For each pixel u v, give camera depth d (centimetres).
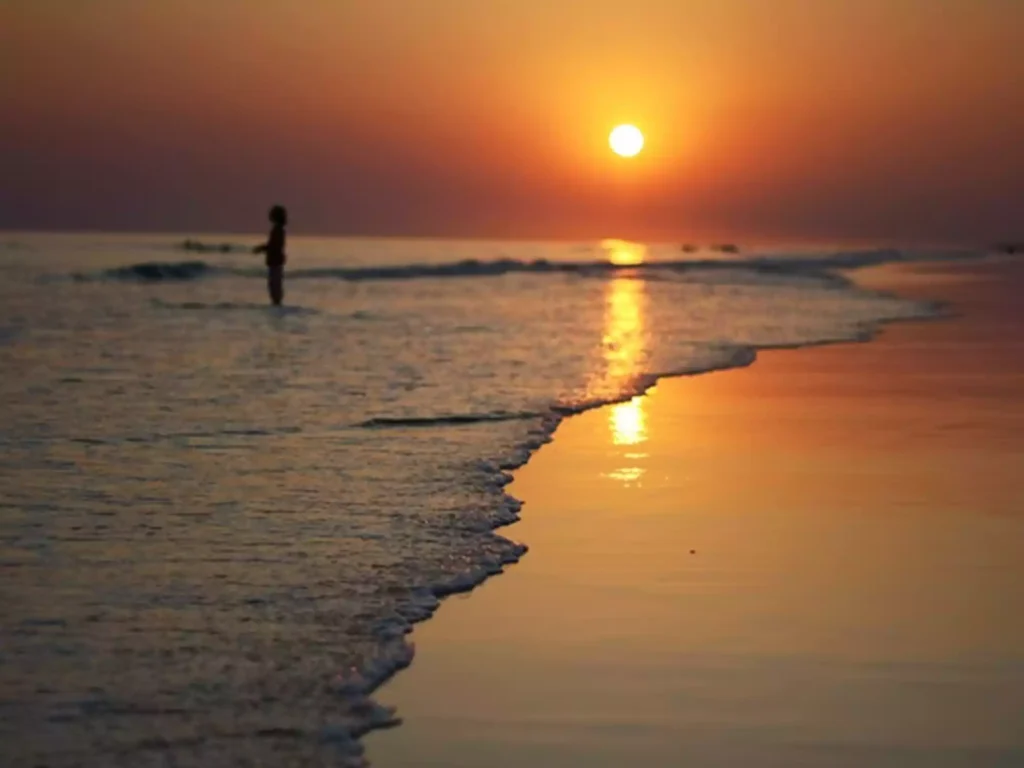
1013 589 547
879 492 746
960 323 2100
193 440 879
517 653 464
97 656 445
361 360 1414
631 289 3241
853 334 1864
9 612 491
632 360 1461
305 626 483
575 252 8731
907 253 8556
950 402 1136
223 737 378
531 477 782
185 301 2422
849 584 554
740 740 389
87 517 649
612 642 477
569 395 1144
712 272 4488
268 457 820
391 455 833
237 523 641
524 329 1895
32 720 387
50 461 796
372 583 541
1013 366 1441
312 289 3020
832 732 395
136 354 1451
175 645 458
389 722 399
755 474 798
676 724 401
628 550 609
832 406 1107
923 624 499
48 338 1630
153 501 687
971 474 801
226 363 1366
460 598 530
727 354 1536
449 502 696
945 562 590
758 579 561
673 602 527
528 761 374
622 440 922
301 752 369
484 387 1191
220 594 520
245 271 3550
